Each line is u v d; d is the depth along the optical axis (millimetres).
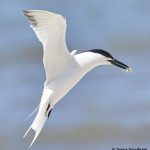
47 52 10883
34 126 11070
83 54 11430
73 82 11234
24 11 10430
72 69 11148
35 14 10438
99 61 11570
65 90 11180
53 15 10375
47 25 10578
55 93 11078
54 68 11109
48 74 11125
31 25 10578
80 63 11250
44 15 10422
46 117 11078
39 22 10547
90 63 11375
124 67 11789
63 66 11133
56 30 10633
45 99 11031
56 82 11102
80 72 11242
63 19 10430
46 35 10695
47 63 11039
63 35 10719
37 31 10641
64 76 11109
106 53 11656
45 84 11156
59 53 10977
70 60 11164
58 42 10820
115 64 11773
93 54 11477
